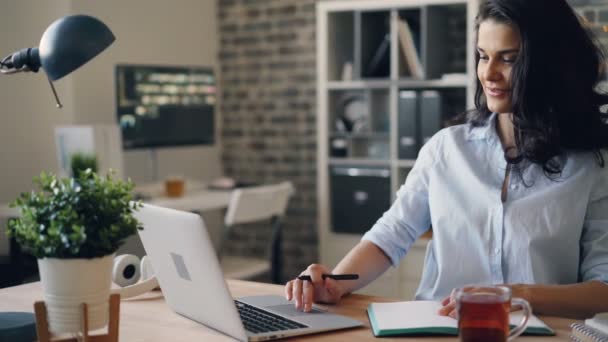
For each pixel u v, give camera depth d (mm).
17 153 4199
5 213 3637
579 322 1545
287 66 5176
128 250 2148
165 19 4945
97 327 1362
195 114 4594
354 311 1697
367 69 4535
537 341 1441
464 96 4555
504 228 1803
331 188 4652
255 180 5391
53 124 4340
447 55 4656
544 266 1778
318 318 1622
